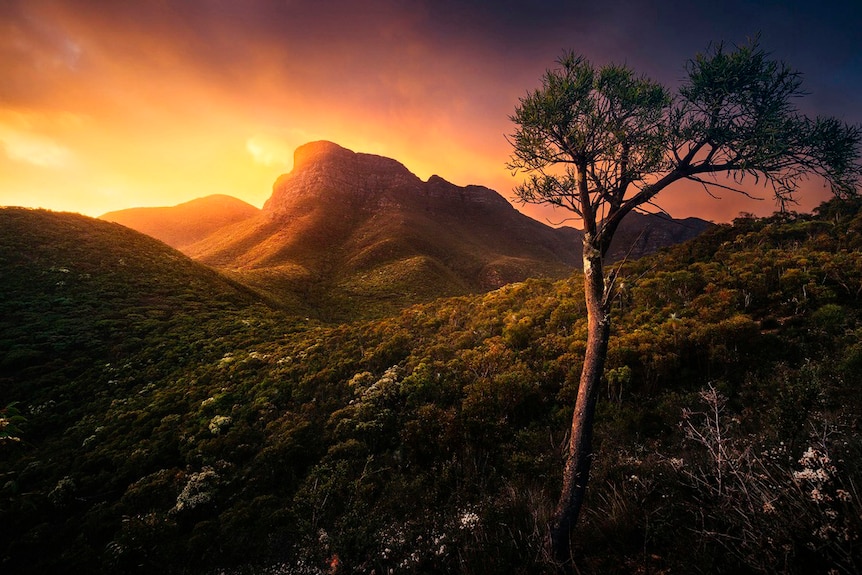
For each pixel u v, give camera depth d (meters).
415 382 14.98
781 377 9.04
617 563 3.59
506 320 21.94
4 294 34.94
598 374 4.25
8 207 51.50
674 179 4.15
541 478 7.06
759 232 23.25
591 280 4.46
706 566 2.85
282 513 9.45
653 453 5.88
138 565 9.11
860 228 18.45
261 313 43.19
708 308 14.80
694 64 4.11
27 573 10.05
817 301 12.88
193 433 16.22
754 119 3.92
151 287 44.12
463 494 7.56
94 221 57.69
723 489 3.31
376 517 6.93
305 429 13.87
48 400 22.75
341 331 29.06
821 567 2.34
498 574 4.04
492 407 11.34
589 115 4.30
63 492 13.16
